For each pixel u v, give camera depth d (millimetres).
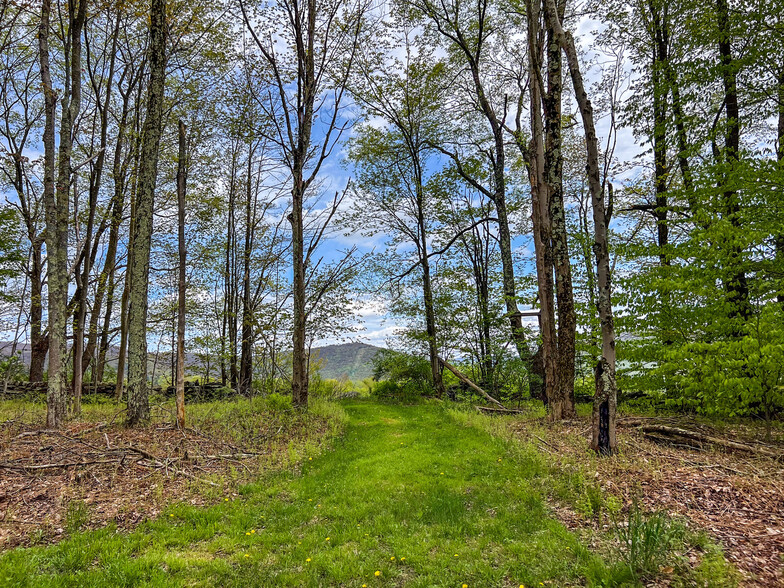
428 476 6723
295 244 13078
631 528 4043
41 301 15508
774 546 3709
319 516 5316
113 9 12094
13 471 6004
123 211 16125
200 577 3811
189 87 14438
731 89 10211
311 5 12812
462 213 19641
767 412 6938
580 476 5633
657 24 12242
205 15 13281
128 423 9047
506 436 8734
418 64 17969
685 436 7082
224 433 9289
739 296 8516
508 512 5082
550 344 10867
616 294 9602
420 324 18797
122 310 14547
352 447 8992
